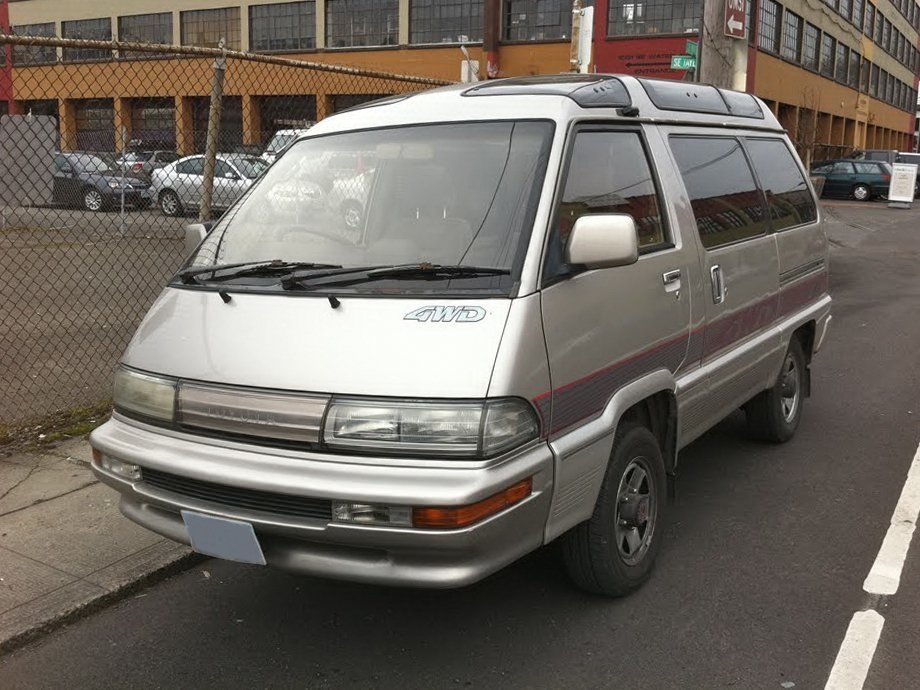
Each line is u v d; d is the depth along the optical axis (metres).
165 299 3.60
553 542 3.80
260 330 3.22
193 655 3.47
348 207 3.80
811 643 3.45
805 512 4.74
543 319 3.12
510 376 2.94
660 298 3.86
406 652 3.46
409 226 3.57
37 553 4.19
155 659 3.45
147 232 12.61
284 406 3.01
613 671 3.29
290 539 3.05
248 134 22.53
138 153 13.17
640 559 3.87
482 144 3.64
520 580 4.01
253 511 3.06
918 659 3.32
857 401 6.90
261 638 3.59
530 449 3.05
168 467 3.17
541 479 3.08
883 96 58.84
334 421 2.93
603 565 3.61
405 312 3.09
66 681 3.31
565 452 3.18
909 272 14.78
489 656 3.41
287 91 22.28
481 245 3.31
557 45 30.50
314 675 3.32
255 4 34.75
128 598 3.93
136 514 3.43
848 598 3.80
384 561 2.96
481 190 3.49
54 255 13.23
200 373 3.21
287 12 34.34
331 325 3.12
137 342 3.51
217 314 3.37
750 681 3.21
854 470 5.37
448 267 3.27
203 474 3.08
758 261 5.00
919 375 7.72
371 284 3.28
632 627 3.60
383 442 2.89
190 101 20.94
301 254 3.71
